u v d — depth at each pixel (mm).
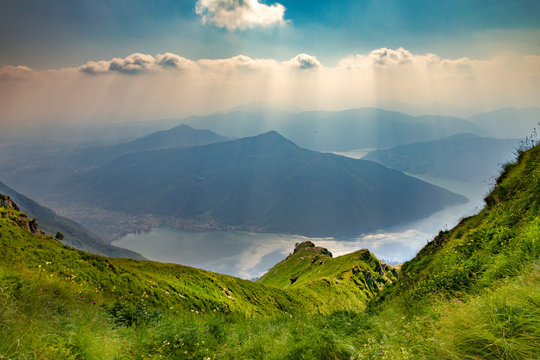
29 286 10703
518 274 7617
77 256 39188
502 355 4793
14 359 5801
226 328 11133
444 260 15281
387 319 9234
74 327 8289
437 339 5719
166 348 8914
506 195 16516
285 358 7391
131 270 46750
